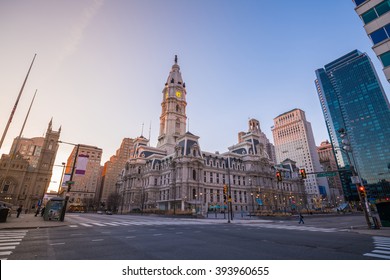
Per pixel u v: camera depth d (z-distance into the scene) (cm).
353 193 17188
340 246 1451
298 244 1523
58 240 1559
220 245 1461
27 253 1140
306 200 13150
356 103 18838
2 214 2912
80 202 16775
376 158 16950
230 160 10662
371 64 18750
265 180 11050
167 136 13050
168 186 9406
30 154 19800
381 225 2886
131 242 1519
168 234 2017
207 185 9169
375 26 3156
